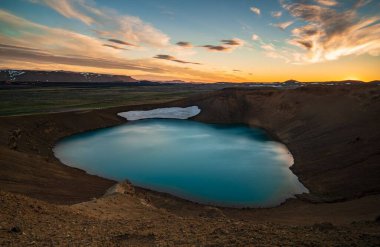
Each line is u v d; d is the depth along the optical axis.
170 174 41.03
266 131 78.56
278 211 28.08
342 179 33.66
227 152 54.22
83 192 28.72
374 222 13.74
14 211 11.09
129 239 9.66
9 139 47.94
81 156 50.44
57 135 65.88
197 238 9.31
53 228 10.25
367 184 30.17
